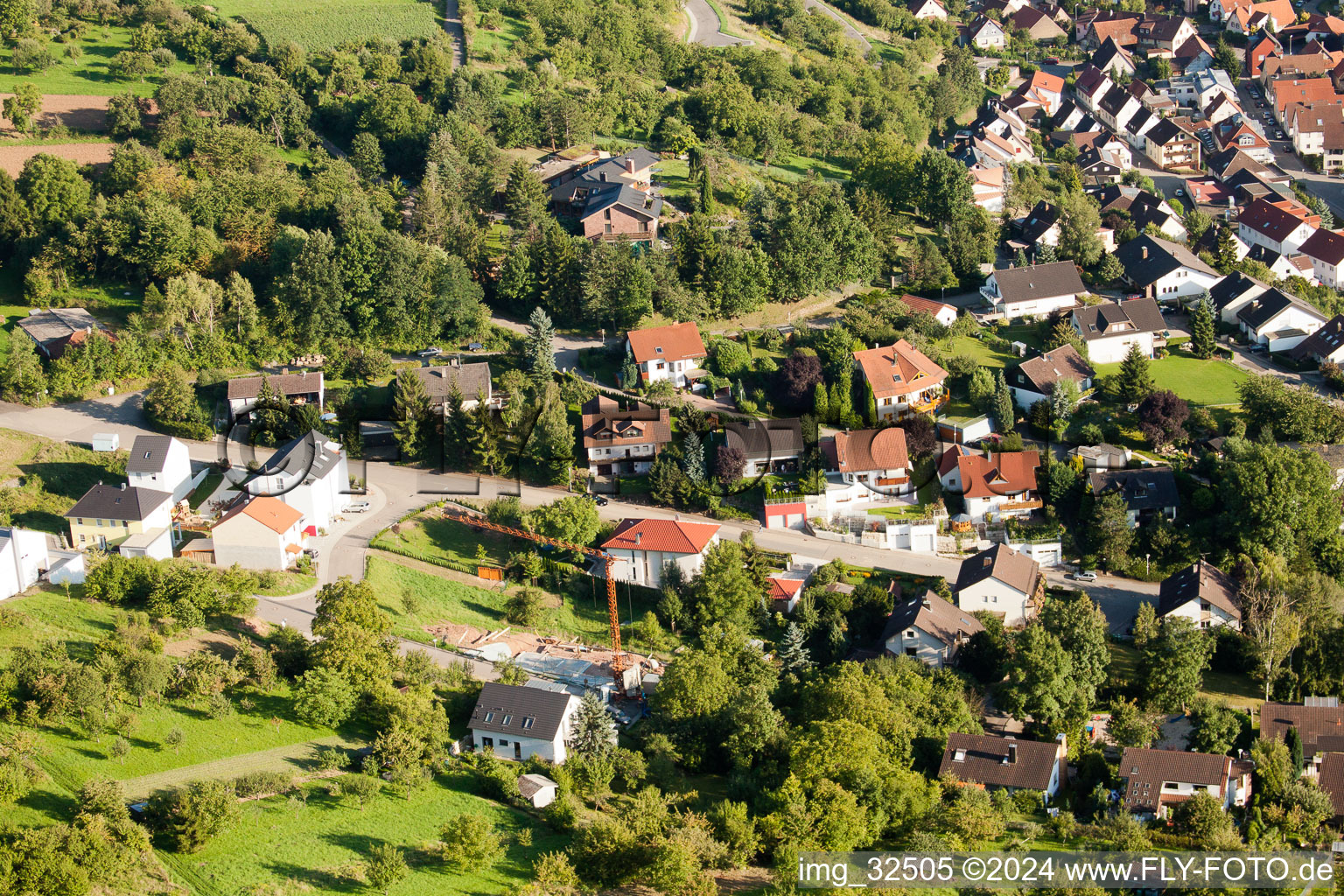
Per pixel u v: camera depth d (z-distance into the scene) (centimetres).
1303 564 13550
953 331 17388
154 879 8031
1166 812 10050
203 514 13262
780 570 13350
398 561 12975
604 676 11506
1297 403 15500
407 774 9244
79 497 13575
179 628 10988
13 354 15250
